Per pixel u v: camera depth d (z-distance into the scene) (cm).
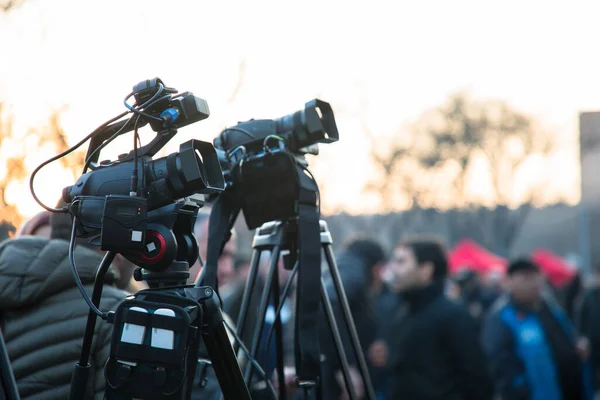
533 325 635
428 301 518
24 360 224
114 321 171
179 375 168
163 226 175
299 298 218
